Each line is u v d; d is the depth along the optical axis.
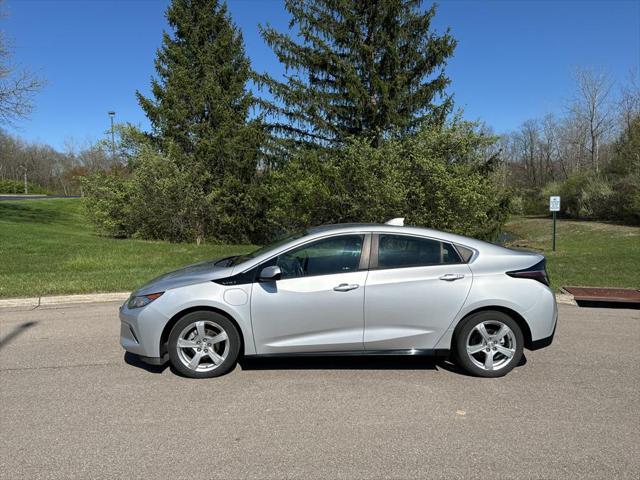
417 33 16.39
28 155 88.00
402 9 16.17
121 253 14.05
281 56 16.86
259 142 18.38
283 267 4.64
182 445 3.34
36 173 89.06
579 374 4.76
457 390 4.34
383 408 3.95
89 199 22.27
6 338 6.03
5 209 29.62
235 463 3.11
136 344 4.59
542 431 3.54
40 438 3.43
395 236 4.77
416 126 16.34
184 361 4.58
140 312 4.53
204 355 4.61
